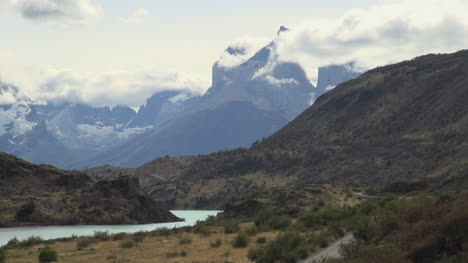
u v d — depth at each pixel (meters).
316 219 103.19
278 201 162.25
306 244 65.94
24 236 135.38
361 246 55.12
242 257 67.50
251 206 167.75
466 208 50.16
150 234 103.12
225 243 83.81
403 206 67.19
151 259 68.44
